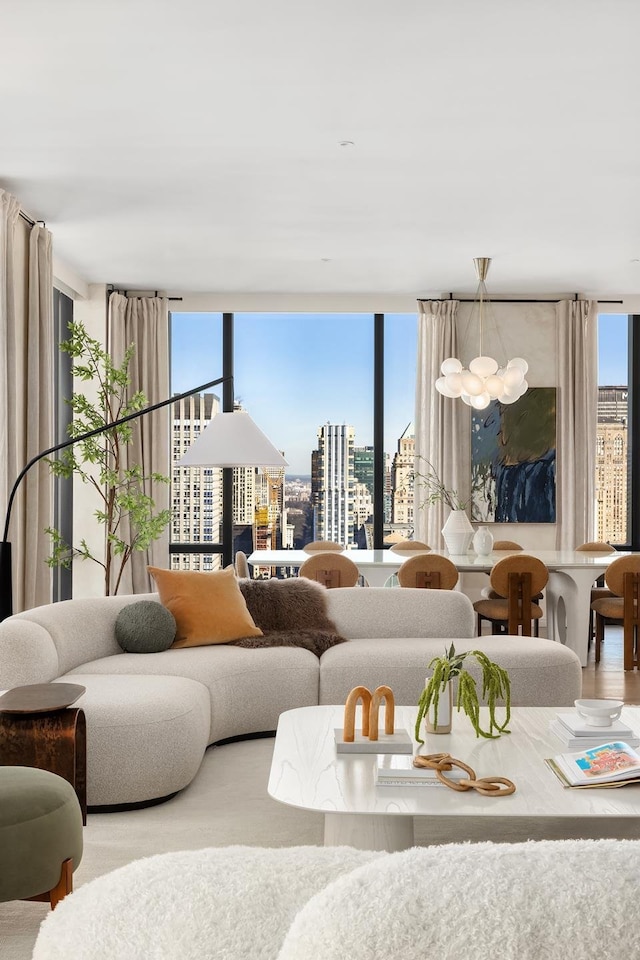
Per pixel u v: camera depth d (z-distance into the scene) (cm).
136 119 502
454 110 492
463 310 935
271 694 481
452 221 692
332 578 690
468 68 443
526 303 932
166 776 384
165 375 916
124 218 682
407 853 93
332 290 923
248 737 485
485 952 80
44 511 645
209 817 370
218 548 966
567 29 405
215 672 462
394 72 446
